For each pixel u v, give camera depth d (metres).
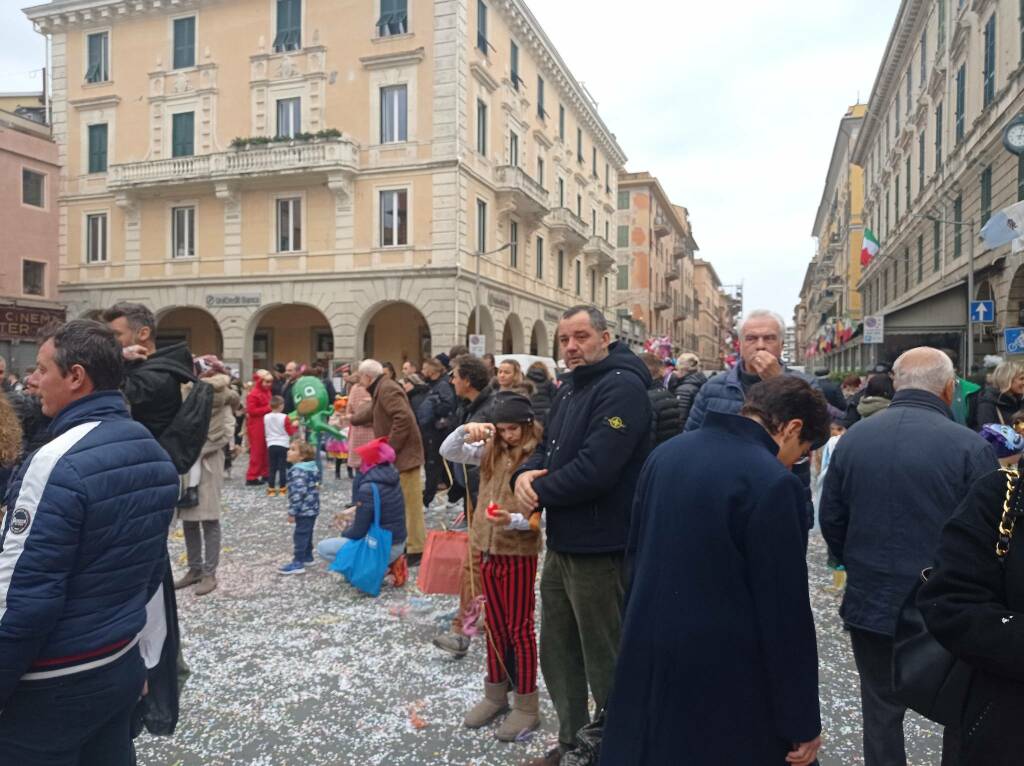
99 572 1.98
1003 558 1.55
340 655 4.38
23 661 1.81
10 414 2.03
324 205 23.61
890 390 5.52
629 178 50.69
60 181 26.61
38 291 26.08
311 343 28.19
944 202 21.97
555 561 3.15
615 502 2.93
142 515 2.08
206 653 4.41
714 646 1.95
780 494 1.95
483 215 25.02
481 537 3.61
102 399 2.13
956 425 2.70
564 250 33.53
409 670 4.17
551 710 3.76
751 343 4.05
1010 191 15.45
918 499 2.60
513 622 3.48
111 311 3.92
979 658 1.49
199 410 4.06
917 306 18.09
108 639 2.00
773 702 1.92
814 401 2.24
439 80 22.36
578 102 34.03
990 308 14.09
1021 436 4.35
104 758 2.19
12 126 25.31
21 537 1.85
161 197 25.30
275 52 23.83
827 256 59.50
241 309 24.48
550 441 3.21
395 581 5.77
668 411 5.08
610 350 3.16
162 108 25.14
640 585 2.12
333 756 3.23
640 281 50.28
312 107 23.53
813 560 6.80
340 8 23.27
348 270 23.33
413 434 6.44
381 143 22.97
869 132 39.44
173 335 29.53
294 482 6.22
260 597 5.52
